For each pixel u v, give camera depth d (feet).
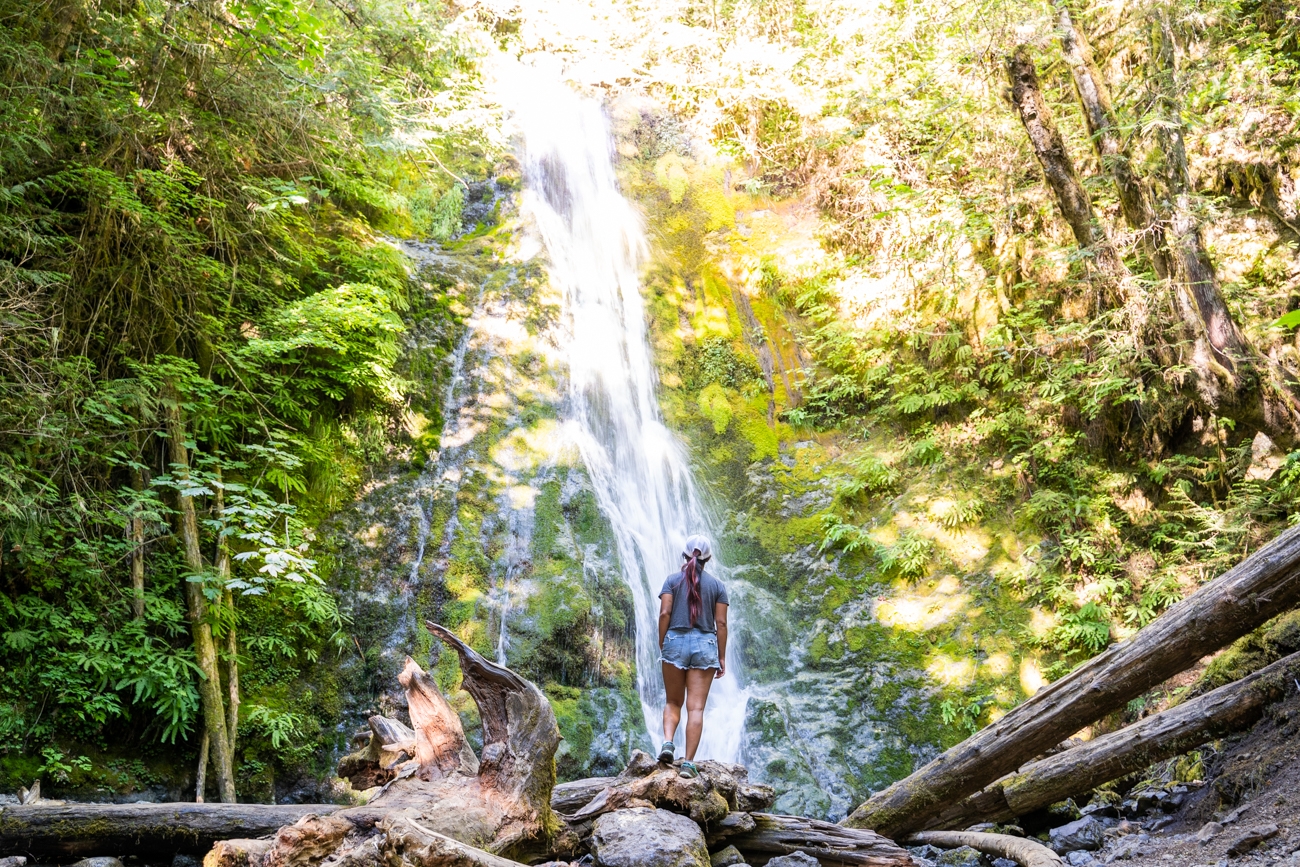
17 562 27.45
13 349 27.04
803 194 53.93
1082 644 34.94
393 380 37.96
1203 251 31.89
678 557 41.86
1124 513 37.09
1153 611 33.83
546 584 36.24
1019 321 40.40
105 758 27.58
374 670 33.37
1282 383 31.89
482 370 41.96
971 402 42.47
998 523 39.27
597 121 56.29
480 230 48.78
